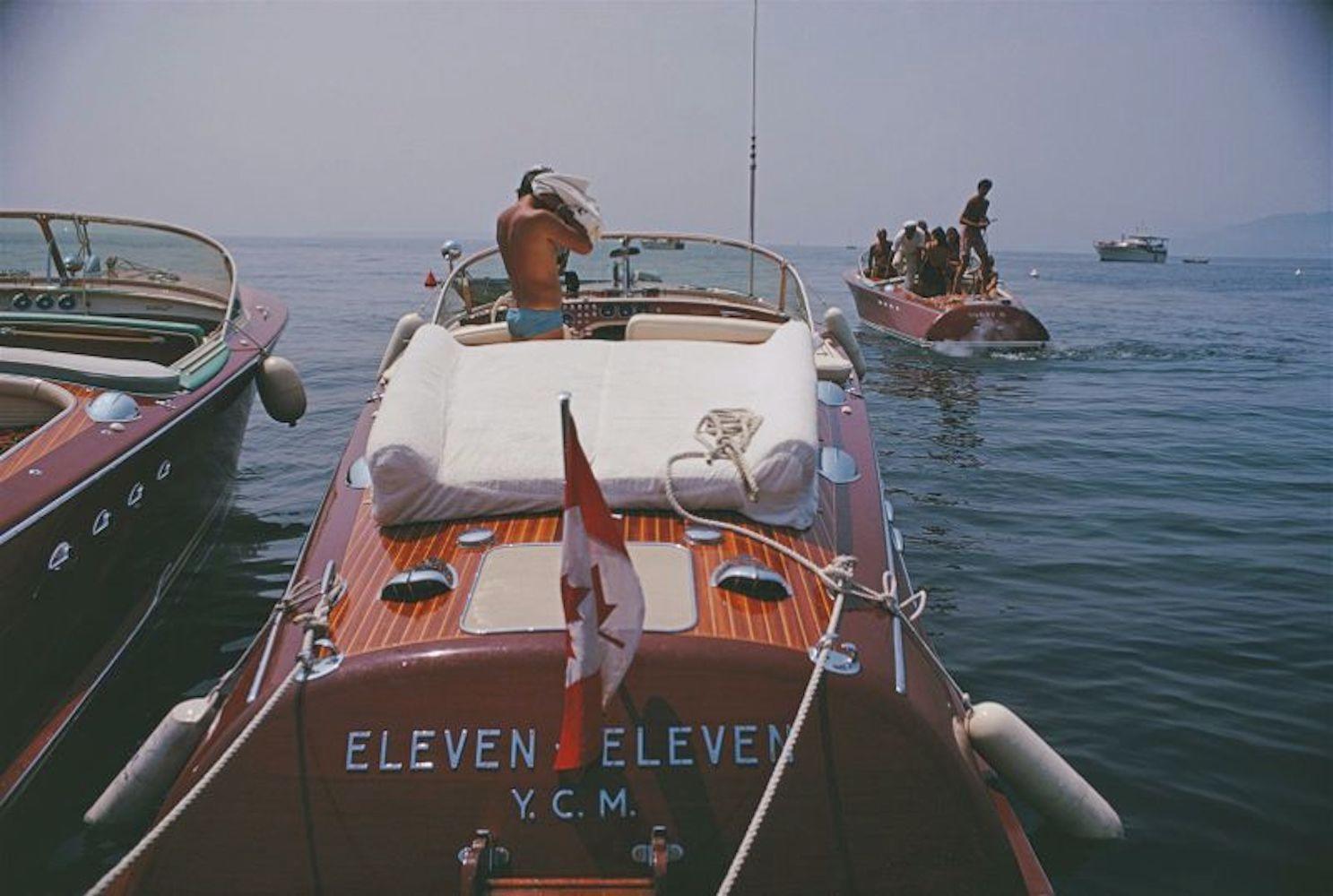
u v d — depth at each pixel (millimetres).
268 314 7539
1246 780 3789
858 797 2385
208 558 6074
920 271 16078
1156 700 4387
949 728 2609
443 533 3037
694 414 3297
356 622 2654
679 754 2393
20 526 3723
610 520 2309
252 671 2717
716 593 2705
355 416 9852
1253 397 11750
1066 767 2869
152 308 7117
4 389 4898
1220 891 3141
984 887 2383
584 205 4277
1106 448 9031
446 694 2436
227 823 2371
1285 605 5430
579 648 2279
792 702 2449
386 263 55656
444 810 2369
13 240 6848
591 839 2354
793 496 3074
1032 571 5914
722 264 5801
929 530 6648
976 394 11695
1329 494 7609
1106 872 3195
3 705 3729
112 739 4180
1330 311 26250
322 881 2346
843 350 5699
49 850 3434
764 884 2332
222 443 6066
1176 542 6457
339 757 2400
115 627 4680
